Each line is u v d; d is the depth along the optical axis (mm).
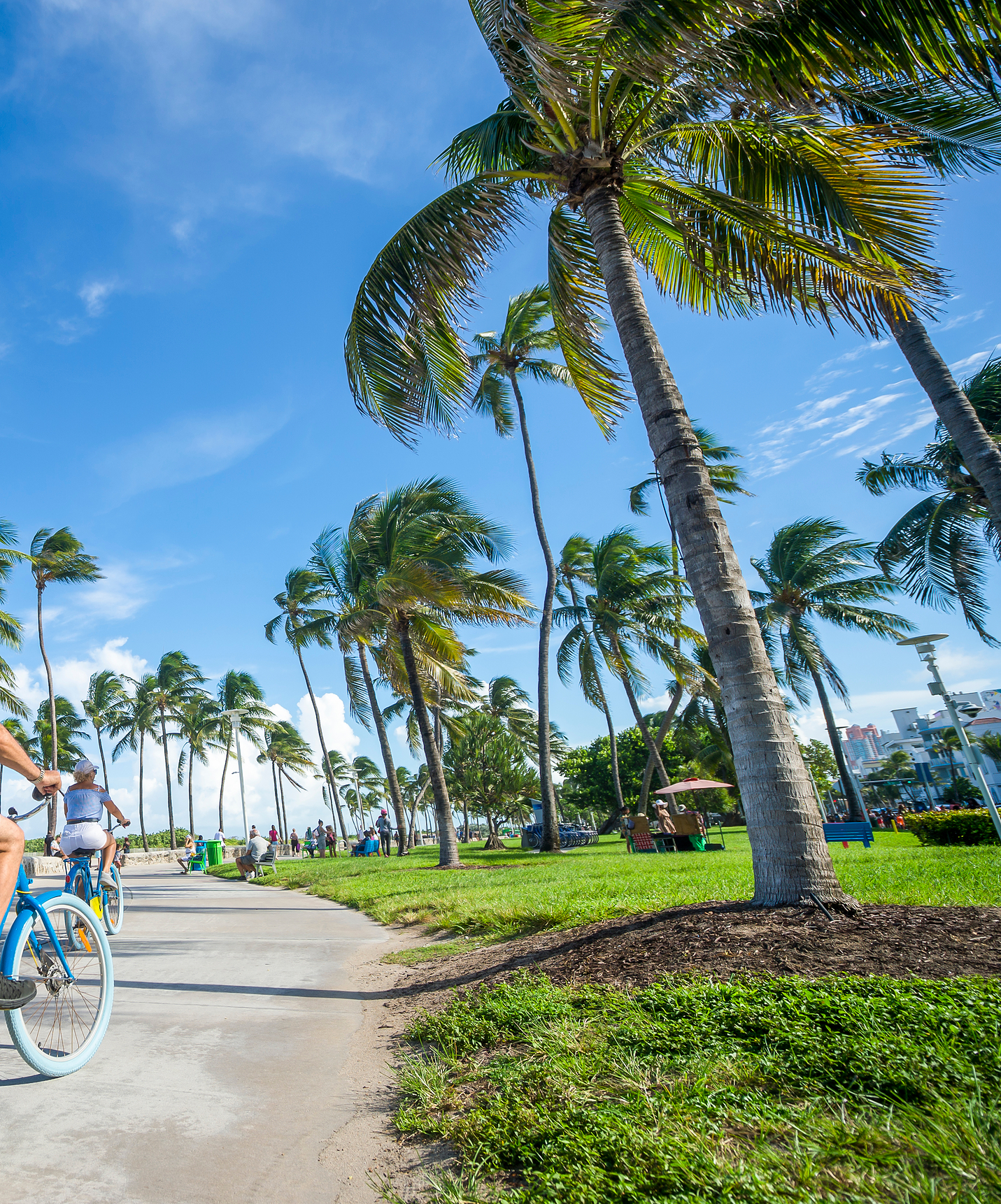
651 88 7086
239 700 57094
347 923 10188
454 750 50750
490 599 20562
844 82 5906
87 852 7160
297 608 40094
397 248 7676
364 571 22234
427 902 10492
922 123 8516
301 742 71938
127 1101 3410
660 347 6613
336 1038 4543
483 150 8961
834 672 34625
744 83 5551
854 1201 1956
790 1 5055
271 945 8297
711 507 6074
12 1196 2508
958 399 10805
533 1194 2289
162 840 64562
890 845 18281
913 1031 3043
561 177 7320
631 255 7031
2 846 3318
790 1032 3170
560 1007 4078
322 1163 2818
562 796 56250
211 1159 2840
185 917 11344
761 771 5504
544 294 24094
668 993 3914
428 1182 2596
